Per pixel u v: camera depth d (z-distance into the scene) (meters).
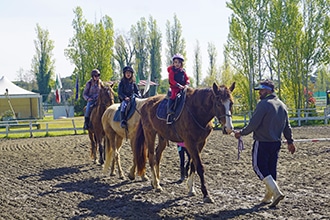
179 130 8.76
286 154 14.53
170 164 13.33
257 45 36.06
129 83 11.42
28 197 9.50
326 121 28.83
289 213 7.31
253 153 7.87
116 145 11.68
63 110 49.81
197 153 8.53
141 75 68.00
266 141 7.74
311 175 10.66
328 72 51.72
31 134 27.69
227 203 8.23
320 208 7.55
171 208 8.05
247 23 35.56
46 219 7.58
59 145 20.78
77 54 53.44
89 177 11.76
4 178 12.09
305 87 34.47
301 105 34.47
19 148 20.30
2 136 28.03
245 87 37.62
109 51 53.03
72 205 8.59
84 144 20.66
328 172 10.98
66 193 9.77
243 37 36.06
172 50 65.62
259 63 36.44
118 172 12.02
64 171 12.96
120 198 9.09
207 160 13.84
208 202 8.30
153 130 9.67
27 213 8.05
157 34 67.19
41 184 11.02
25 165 14.55
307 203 7.95
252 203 8.15
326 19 32.88
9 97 40.88
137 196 9.15
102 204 8.62
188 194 9.02
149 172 12.12
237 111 40.41
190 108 8.52
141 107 10.19
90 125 13.90
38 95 42.84
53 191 10.05
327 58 33.28
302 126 28.09
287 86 34.91
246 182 10.19
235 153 15.30
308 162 12.73
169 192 9.44
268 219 7.02
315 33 33.22
